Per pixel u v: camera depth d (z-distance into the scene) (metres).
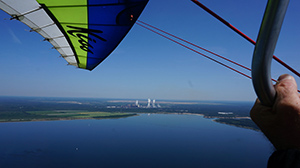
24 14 6.39
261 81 0.67
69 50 9.45
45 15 6.53
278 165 0.87
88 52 9.39
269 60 0.61
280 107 0.74
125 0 5.59
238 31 1.94
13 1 5.65
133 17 6.29
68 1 5.77
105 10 6.27
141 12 6.04
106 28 7.21
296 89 0.81
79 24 7.13
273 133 0.85
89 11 6.38
